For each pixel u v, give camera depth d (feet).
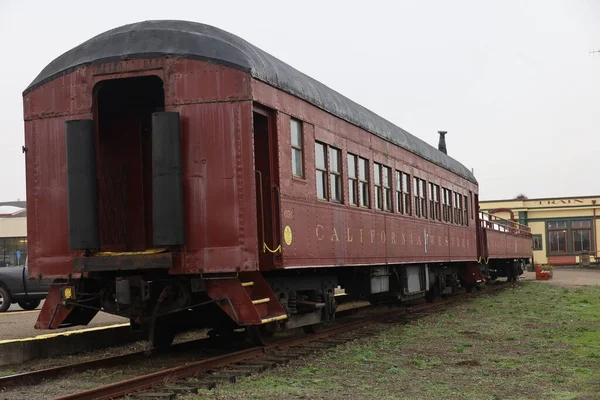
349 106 44.04
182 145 29.94
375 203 46.93
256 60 31.14
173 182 29.43
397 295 54.39
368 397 23.99
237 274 29.43
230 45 30.37
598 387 25.59
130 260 29.60
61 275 31.30
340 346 36.63
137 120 35.70
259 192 32.53
